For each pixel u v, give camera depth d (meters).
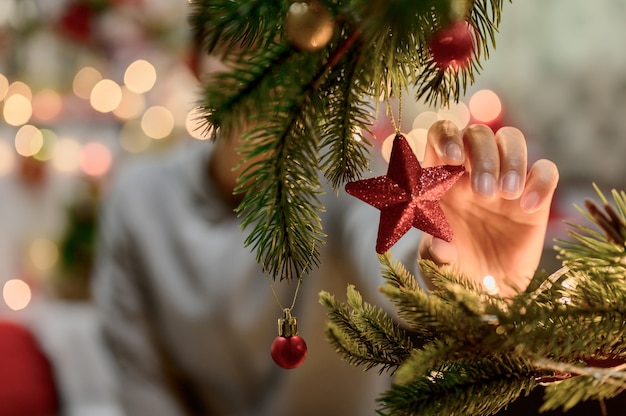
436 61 0.55
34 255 1.99
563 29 3.36
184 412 1.30
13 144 2.39
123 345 1.32
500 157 0.61
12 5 2.83
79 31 2.80
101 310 1.36
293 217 0.57
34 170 2.27
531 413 0.98
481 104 2.68
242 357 1.21
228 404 1.25
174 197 1.29
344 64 0.56
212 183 1.26
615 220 0.59
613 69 3.22
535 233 0.65
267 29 0.54
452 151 0.61
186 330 1.23
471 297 0.53
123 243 1.32
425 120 2.62
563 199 2.54
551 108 3.39
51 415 1.60
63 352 1.63
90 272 1.91
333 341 0.60
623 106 3.19
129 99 2.66
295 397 1.19
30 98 2.63
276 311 1.17
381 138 2.00
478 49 0.60
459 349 0.51
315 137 0.58
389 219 0.61
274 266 0.58
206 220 1.25
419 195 0.61
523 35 3.46
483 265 0.67
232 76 0.52
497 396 0.55
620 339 0.56
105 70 2.88
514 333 0.50
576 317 0.53
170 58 2.84
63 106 2.60
